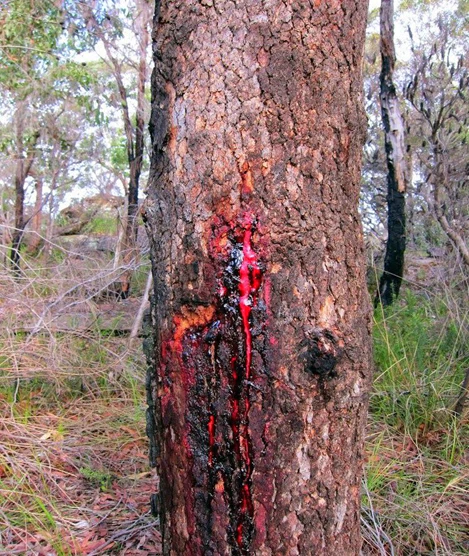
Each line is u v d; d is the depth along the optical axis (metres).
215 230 1.29
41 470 2.57
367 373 1.42
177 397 1.36
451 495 2.47
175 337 1.35
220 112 1.29
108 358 3.91
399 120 5.31
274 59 1.27
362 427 1.44
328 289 1.33
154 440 1.48
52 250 5.82
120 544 2.15
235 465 1.31
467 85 5.00
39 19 6.26
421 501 2.42
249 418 1.29
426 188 5.31
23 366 3.65
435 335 4.16
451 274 4.64
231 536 1.33
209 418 1.32
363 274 1.44
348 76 1.37
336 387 1.34
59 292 4.21
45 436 3.00
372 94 6.30
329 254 1.34
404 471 2.67
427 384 3.34
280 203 1.28
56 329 3.82
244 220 1.28
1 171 7.15
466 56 6.01
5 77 6.71
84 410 3.42
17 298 4.02
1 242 5.86
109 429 3.18
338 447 1.37
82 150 7.41
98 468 2.75
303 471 1.34
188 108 1.32
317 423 1.33
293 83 1.28
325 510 1.38
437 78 5.25
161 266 1.37
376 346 3.87
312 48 1.30
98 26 5.96
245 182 1.28
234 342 1.29
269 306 1.28
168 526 1.45
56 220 7.81
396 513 2.30
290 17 1.28
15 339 3.78
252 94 1.28
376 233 6.39
